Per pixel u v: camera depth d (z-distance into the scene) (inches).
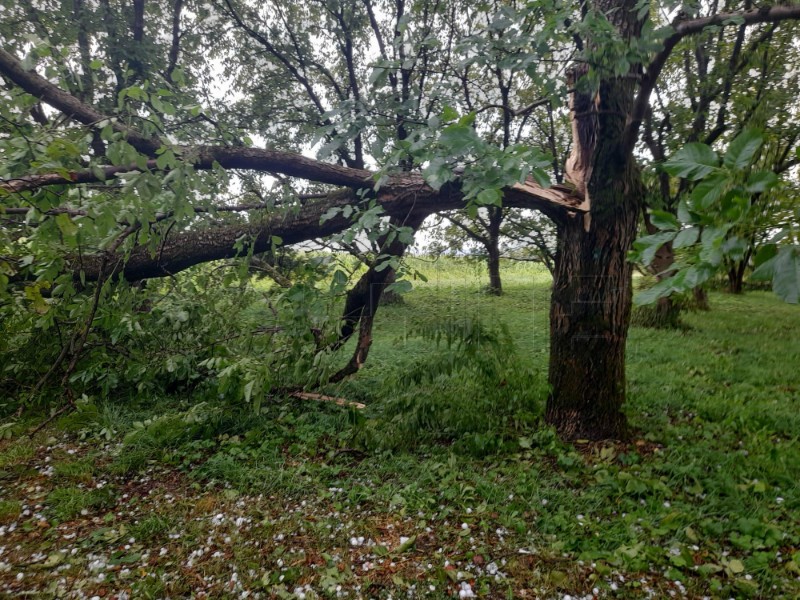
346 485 143.1
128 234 148.1
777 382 235.6
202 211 164.9
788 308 486.6
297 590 102.3
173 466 156.8
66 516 127.3
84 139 131.1
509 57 120.0
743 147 44.4
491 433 162.4
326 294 150.6
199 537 119.3
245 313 238.4
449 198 160.6
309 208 175.3
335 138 130.8
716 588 99.3
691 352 300.8
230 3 310.5
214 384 199.9
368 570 109.0
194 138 187.5
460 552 113.9
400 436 163.6
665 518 120.5
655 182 256.4
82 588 101.5
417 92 193.9
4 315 185.2
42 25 255.8
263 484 142.6
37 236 131.6
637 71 141.2
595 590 100.3
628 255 52.3
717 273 46.9
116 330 189.2
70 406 151.2
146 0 321.4
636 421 183.3
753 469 145.8
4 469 151.9
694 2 122.0
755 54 294.5
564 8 124.2
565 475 144.2
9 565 108.5
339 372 202.8
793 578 102.3
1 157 128.0
